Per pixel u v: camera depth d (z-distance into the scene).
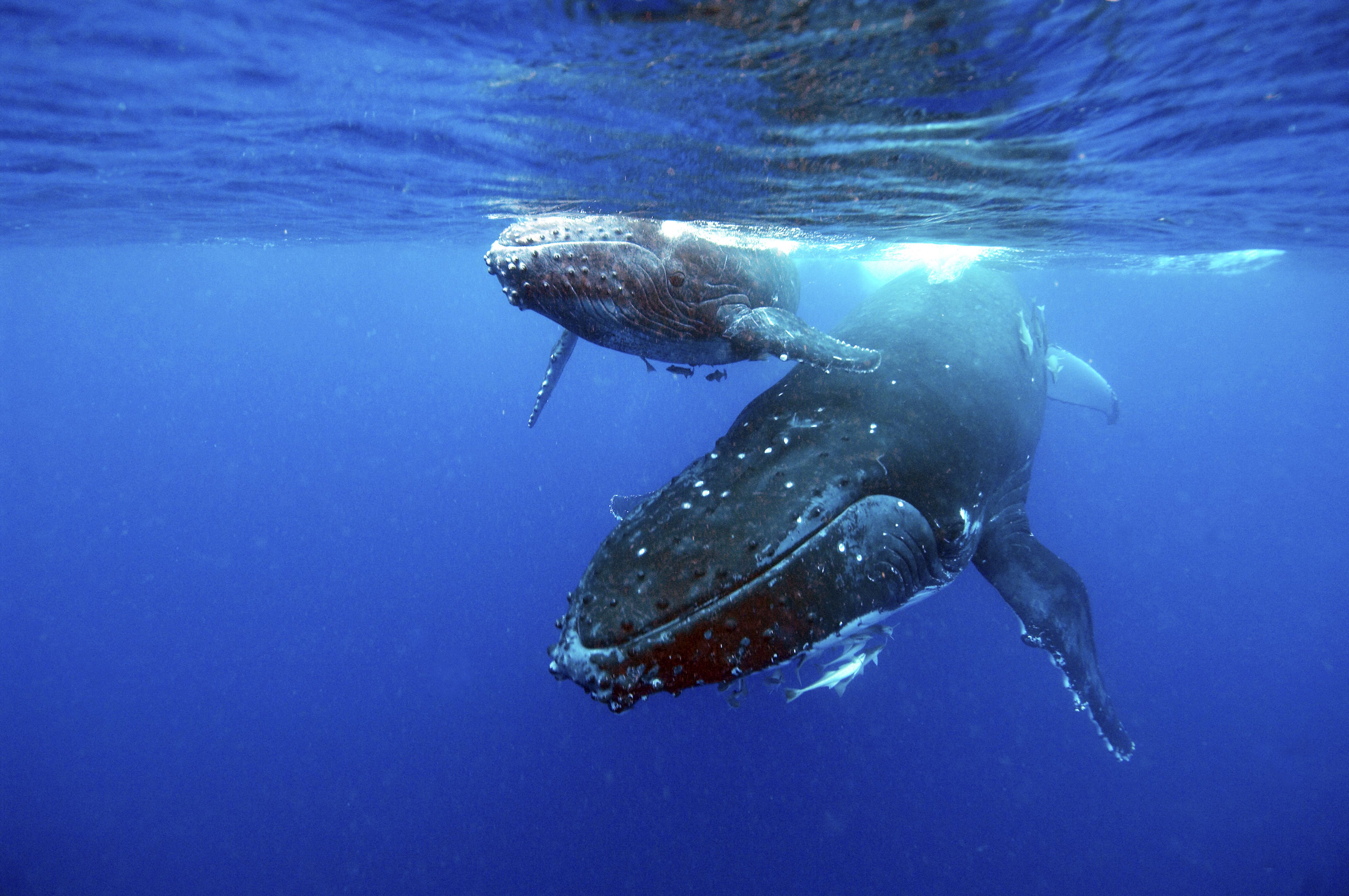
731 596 4.04
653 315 4.79
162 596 56.94
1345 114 4.98
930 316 7.15
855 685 25.67
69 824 32.03
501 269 4.27
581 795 26.30
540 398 6.81
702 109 4.83
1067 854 22.30
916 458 5.19
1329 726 29.73
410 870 25.92
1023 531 7.10
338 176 9.67
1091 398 12.51
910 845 22.28
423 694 34.84
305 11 4.00
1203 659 34.75
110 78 5.40
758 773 24.45
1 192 12.95
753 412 5.54
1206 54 3.88
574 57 4.18
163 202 13.60
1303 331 64.31
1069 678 6.30
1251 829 23.72
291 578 53.59
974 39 3.66
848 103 4.61
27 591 62.66
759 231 8.22
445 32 4.07
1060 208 8.16
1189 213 9.03
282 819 29.70
